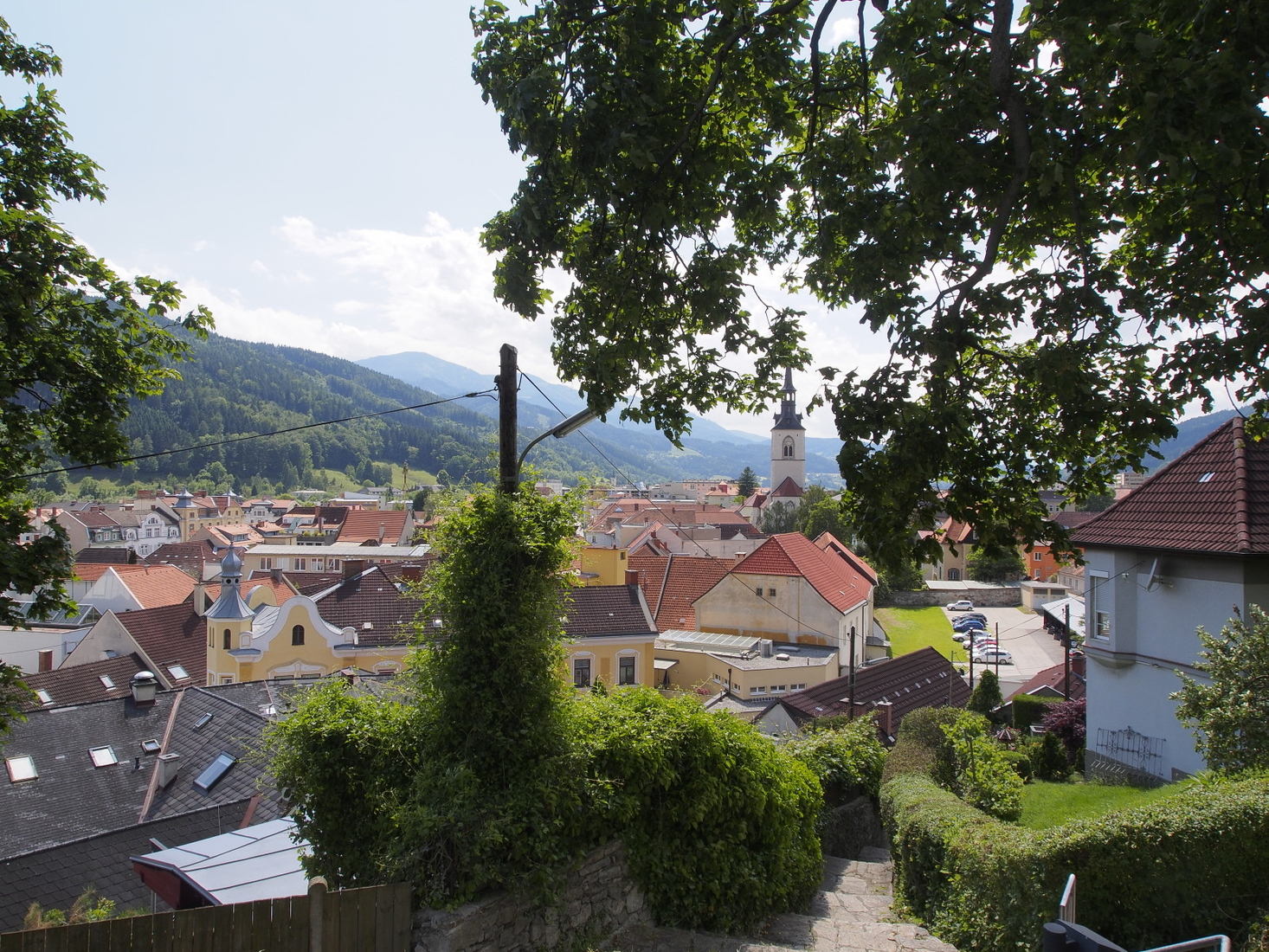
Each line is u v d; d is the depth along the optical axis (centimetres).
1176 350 726
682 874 998
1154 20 664
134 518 13725
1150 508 2022
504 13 905
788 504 12075
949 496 739
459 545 911
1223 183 618
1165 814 826
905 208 702
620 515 13238
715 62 874
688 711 1069
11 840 2070
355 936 730
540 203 892
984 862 927
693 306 933
